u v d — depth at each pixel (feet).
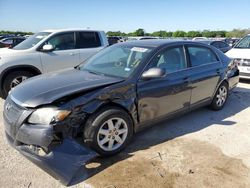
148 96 12.52
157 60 13.34
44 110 9.92
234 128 15.02
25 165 10.80
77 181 9.82
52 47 22.45
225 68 17.78
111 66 13.61
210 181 9.96
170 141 13.15
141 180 9.94
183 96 14.49
